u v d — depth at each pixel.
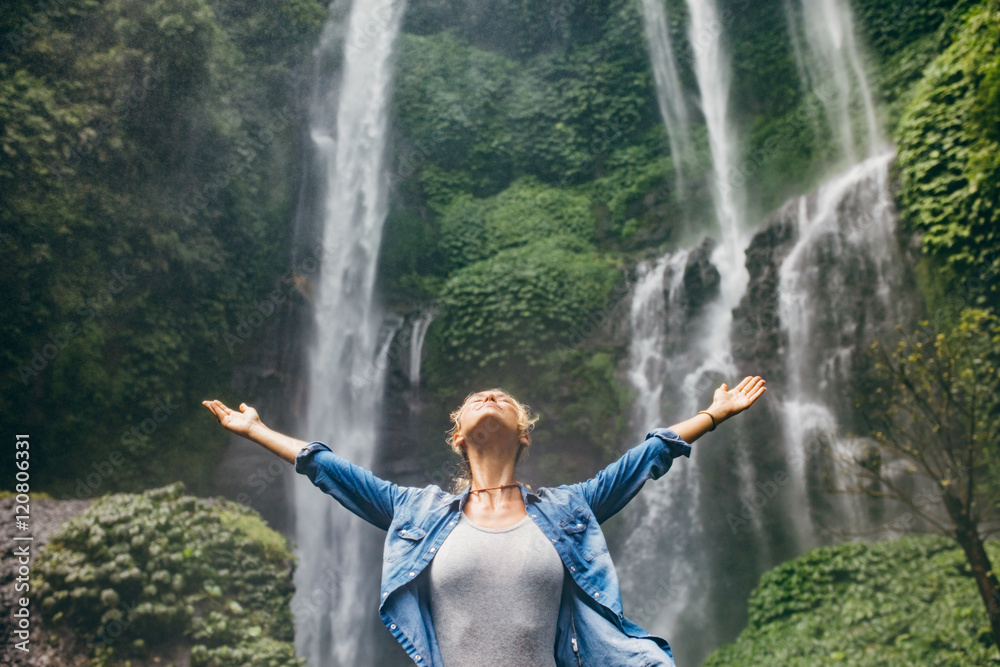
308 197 18.50
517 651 1.69
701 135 20.44
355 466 2.04
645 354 17.53
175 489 9.72
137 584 7.96
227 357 16.27
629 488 2.00
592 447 17.22
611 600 1.81
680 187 19.84
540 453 17.22
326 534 16.42
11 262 12.92
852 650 10.35
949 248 13.80
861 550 11.82
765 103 19.75
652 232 19.48
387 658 16.45
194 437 15.28
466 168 21.06
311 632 15.50
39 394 13.08
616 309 18.28
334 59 19.67
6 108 13.09
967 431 10.92
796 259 16.31
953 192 13.87
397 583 1.81
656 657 1.75
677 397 16.64
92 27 14.55
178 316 15.41
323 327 17.86
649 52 21.50
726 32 20.77
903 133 15.23
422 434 17.80
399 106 20.80
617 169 20.70
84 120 14.02
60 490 13.10
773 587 12.03
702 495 15.52
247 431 2.09
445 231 19.97
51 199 13.48
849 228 15.65
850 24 18.19
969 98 13.97
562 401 17.30
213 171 16.41
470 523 1.86
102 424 13.84
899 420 13.14
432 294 19.08
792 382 15.49
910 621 10.44
